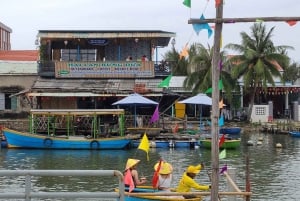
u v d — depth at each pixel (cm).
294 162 2791
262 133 4700
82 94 3962
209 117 4694
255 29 5156
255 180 2208
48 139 3328
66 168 2550
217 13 930
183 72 5897
